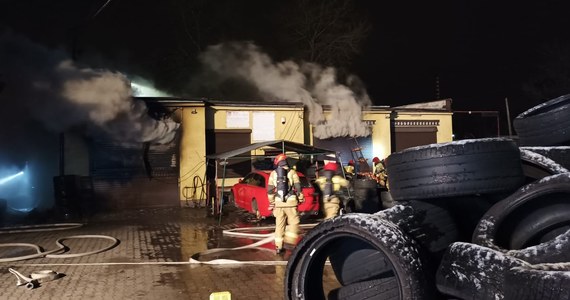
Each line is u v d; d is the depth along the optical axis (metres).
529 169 5.14
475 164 3.95
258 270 7.46
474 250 3.45
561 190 3.73
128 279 7.05
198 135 17.11
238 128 17.91
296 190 8.61
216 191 14.32
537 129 5.96
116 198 16.25
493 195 4.30
